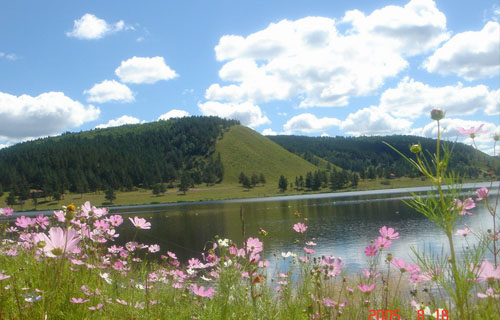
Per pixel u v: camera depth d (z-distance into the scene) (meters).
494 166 1.80
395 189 130.00
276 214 53.47
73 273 2.70
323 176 160.00
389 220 37.75
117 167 175.00
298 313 2.94
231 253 3.27
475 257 1.79
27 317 2.03
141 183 172.62
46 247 1.68
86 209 3.56
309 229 33.38
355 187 148.25
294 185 164.12
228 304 3.01
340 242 23.80
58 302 2.25
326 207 62.16
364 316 2.72
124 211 85.38
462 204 1.71
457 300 1.71
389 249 14.46
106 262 3.63
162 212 74.62
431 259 1.98
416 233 24.41
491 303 1.72
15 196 137.38
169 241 28.12
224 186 169.88
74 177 155.12
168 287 3.57
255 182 165.38
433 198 1.73
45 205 128.12
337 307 2.66
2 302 2.29
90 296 2.50
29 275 2.75
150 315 2.67
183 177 160.88
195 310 3.03
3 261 3.50
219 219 51.44
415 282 2.18
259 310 2.91
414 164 1.75
